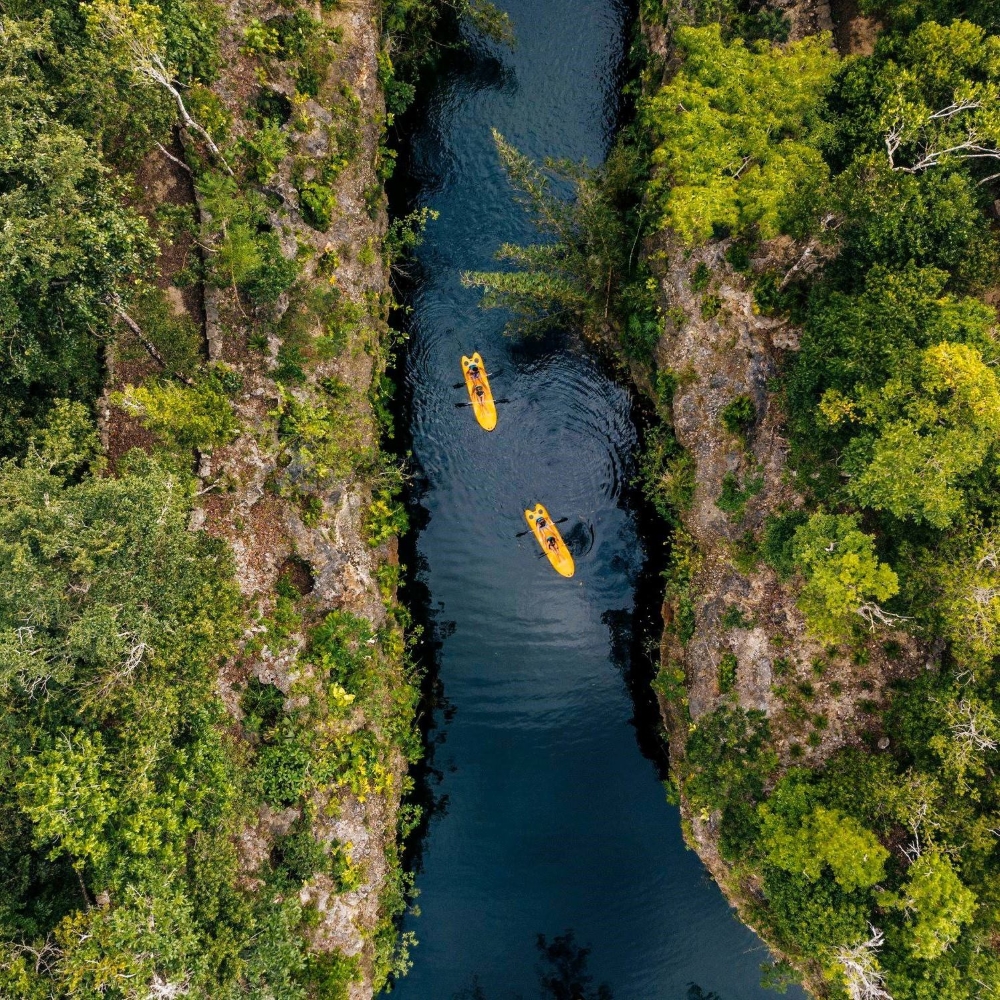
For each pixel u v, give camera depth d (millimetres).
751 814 26766
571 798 31328
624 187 30359
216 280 25562
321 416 27266
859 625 25844
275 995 24250
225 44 25844
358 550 28938
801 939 23688
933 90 23344
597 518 32625
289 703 26438
